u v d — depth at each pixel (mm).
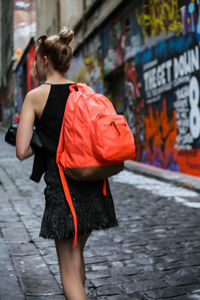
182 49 7926
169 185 6922
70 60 1936
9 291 2543
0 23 52469
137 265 3088
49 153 1812
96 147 1666
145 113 9930
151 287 2678
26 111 1810
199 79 7289
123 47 11289
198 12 7250
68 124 1723
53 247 3514
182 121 8039
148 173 8094
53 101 1816
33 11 34562
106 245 3596
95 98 1798
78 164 1686
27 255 3297
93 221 1752
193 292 2594
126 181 7441
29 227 4164
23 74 29516
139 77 10234
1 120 49656
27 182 7426
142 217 4641
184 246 3553
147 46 9648
